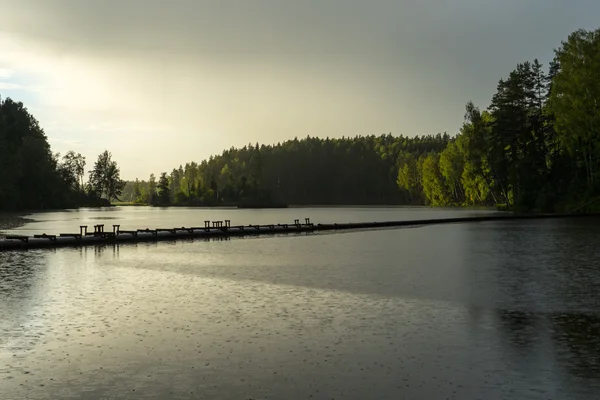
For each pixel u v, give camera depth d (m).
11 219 98.81
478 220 79.38
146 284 25.45
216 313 18.88
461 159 145.12
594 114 81.81
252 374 12.71
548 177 96.00
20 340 15.61
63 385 12.15
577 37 85.06
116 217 114.75
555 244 42.84
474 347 14.61
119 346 14.96
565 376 12.36
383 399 11.23
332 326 16.92
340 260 34.66
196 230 58.75
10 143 138.00
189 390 11.80
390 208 191.25
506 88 107.25
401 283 25.08
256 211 168.75
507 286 23.94
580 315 18.23
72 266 32.69
